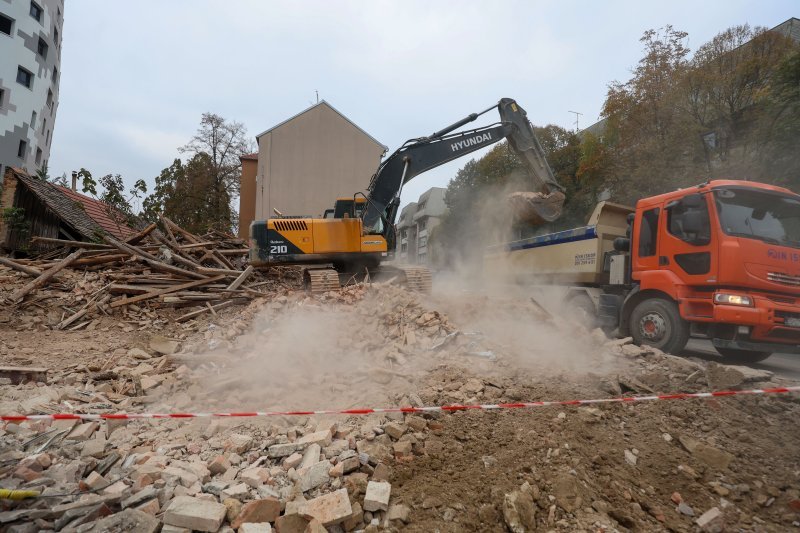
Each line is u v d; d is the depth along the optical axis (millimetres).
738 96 15164
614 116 17141
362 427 3775
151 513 2588
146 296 8898
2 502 2541
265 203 29578
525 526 2746
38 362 5980
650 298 7293
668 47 16266
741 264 6090
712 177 14195
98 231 13258
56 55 32406
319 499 2729
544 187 10992
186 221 32031
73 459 3217
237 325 7289
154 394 4820
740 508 3152
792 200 6711
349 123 30547
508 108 11125
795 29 19297
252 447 3555
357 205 11148
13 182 16047
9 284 9148
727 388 4801
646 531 2875
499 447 3566
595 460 3449
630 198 16281
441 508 2889
